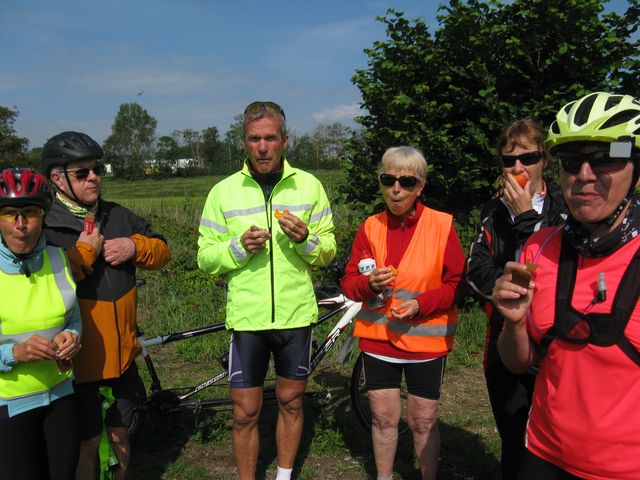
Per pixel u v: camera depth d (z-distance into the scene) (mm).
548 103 5605
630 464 1548
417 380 2986
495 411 2582
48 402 2359
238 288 3174
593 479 1600
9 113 42156
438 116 6027
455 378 5066
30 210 2252
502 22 5969
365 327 3068
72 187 2824
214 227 3311
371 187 6492
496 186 2826
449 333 3012
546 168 2682
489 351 2602
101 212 3018
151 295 7609
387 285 2898
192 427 4246
